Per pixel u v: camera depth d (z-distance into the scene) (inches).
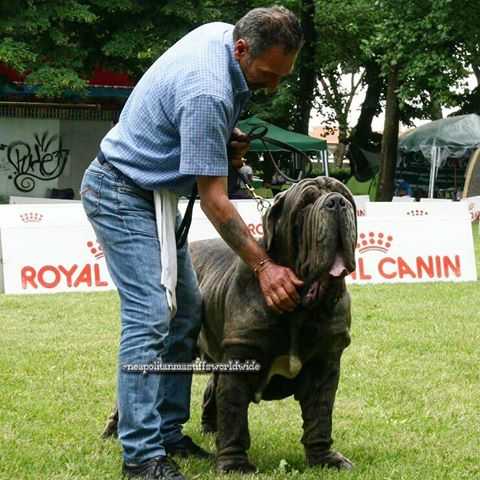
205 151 156.0
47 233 456.8
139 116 164.1
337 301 162.4
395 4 953.5
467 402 242.8
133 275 164.4
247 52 157.2
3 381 264.2
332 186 159.2
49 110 1122.7
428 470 179.8
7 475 174.4
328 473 172.2
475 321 374.0
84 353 306.8
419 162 1270.9
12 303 417.4
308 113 1255.5
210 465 180.1
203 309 181.0
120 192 164.9
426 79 983.6
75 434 207.6
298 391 176.7
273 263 159.8
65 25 984.3
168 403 185.9
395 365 288.4
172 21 985.5
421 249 495.5
